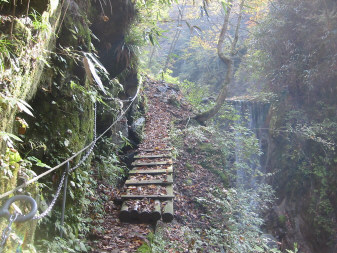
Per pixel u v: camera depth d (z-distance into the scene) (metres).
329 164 7.27
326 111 7.79
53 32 2.32
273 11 9.22
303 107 8.59
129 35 4.87
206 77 19.81
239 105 10.52
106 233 3.57
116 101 5.36
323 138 7.54
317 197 7.27
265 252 4.78
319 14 8.20
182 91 12.07
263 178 9.07
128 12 4.43
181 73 22.28
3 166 1.51
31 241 1.80
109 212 4.17
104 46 4.66
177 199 5.63
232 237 4.68
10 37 1.70
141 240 3.46
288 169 8.26
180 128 8.74
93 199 4.00
